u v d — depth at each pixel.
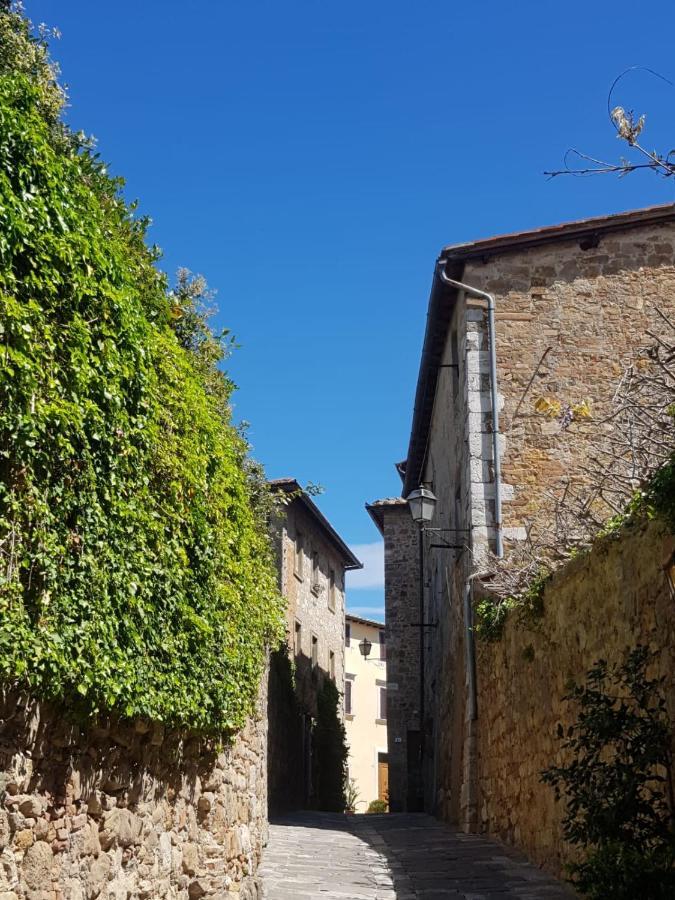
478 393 13.80
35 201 4.38
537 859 9.40
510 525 13.26
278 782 20.69
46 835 4.41
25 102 4.55
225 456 7.58
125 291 5.36
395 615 25.14
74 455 4.57
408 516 25.75
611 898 5.41
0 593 3.89
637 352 8.48
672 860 5.40
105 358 4.93
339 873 9.85
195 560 6.54
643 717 6.21
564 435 13.57
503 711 11.16
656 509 6.14
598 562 7.55
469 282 14.27
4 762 4.01
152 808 5.95
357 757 39.97
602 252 14.33
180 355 6.68
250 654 8.27
